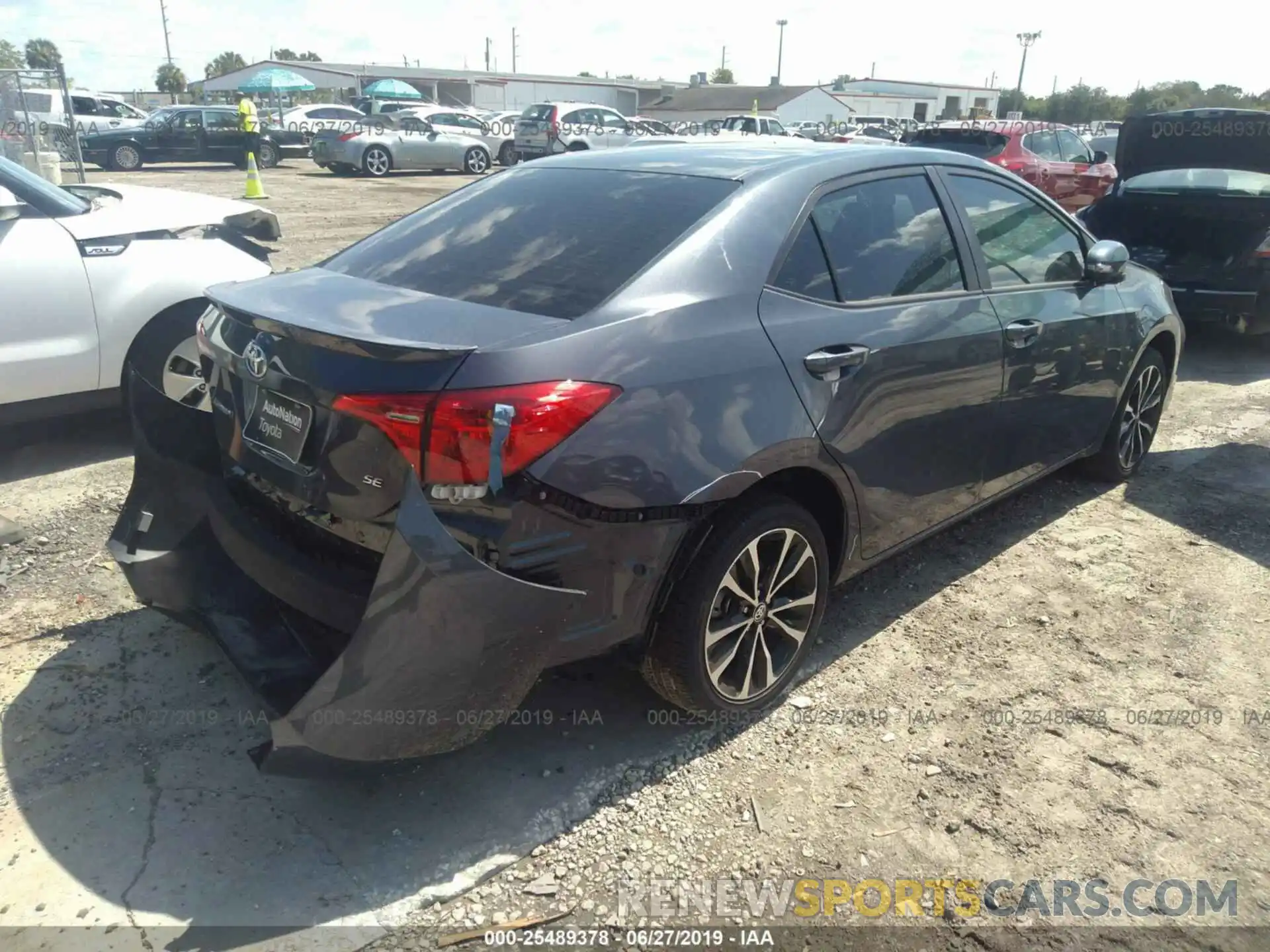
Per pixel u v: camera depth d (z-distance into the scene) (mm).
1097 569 4070
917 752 2912
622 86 71625
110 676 3156
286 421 2529
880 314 3113
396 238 3285
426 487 2219
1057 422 4129
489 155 24953
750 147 3455
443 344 2289
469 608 2199
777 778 2791
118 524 3125
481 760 2822
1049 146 13219
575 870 2451
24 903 2285
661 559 2537
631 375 2422
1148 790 2770
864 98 69562
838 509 3117
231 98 63875
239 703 3039
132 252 4820
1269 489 4949
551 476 2268
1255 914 2357
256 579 2703
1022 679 3289
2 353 4469
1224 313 7195
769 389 2707
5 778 2686
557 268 2746
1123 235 7887
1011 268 3803
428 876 2414
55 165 12211
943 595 3844
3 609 3537
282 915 2283
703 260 2729
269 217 6145
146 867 2402
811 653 3420
